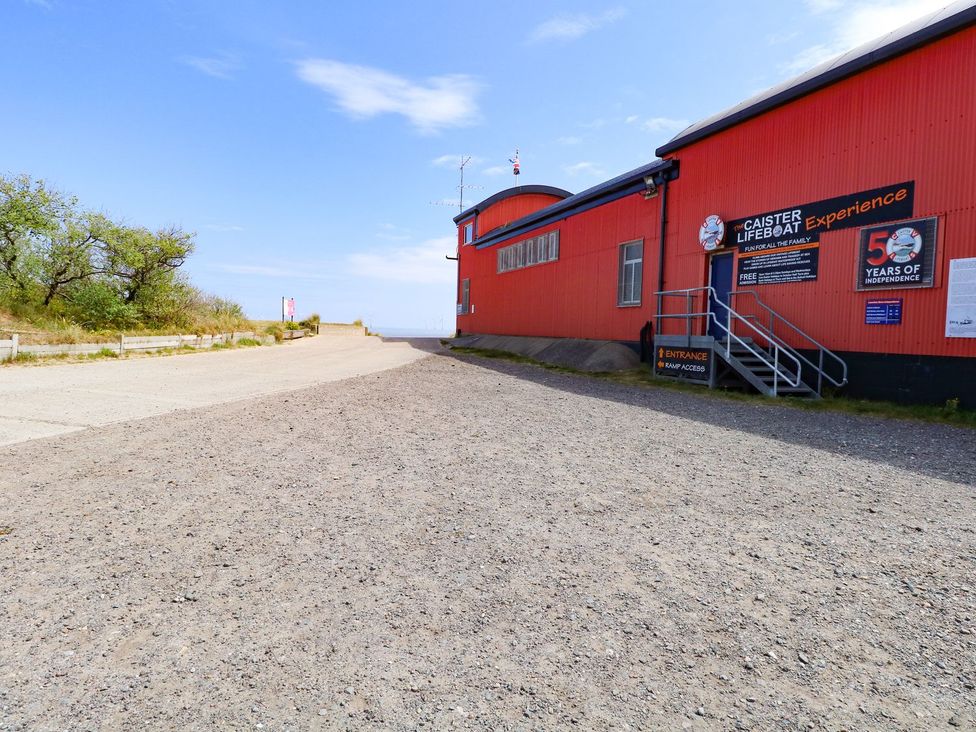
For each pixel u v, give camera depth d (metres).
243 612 2.45
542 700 1.91
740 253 11.20
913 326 8.24
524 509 3.76
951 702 1.91
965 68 7.69
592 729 1.77
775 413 7.61
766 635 2.31
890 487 4.31
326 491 4.09
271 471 4.58
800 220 9.95
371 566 2.90
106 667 2.05
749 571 2.88
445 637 2.28
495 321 22.70
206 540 3.21
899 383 8.40
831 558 3.04
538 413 7.34
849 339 9.12
